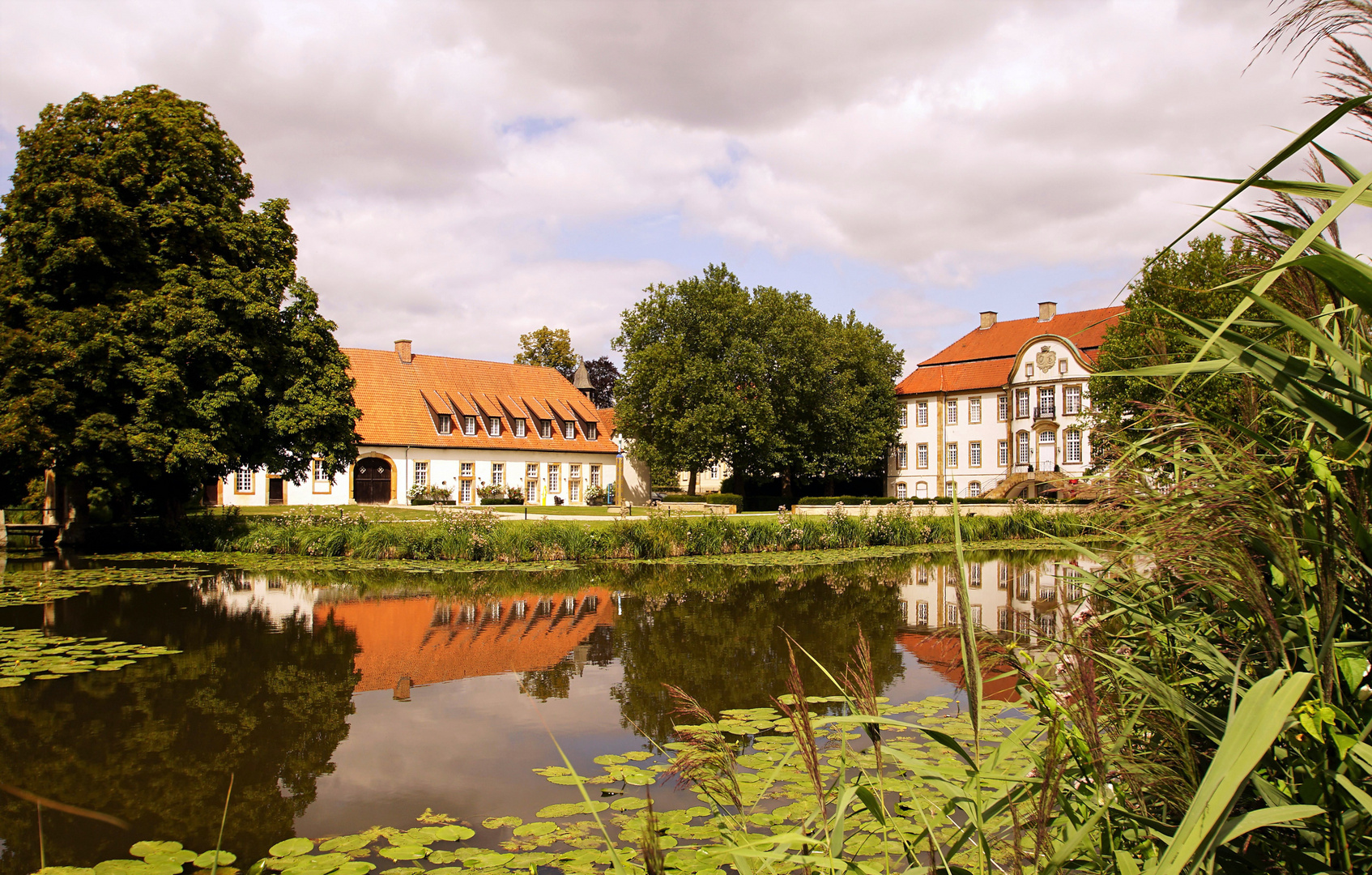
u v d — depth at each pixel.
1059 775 2.22
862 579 17.03
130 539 25.62
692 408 43.59
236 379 23.02
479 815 5.04
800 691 2.56
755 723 6.67
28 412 20.17
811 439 49.09
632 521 23.42
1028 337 54.81
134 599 14.05
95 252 21.31
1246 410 2.81
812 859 2.58
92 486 25.66
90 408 21.44
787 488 52.00
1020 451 51.25
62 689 8.06
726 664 9.04
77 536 24.77
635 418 45.06
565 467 53.97
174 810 5.17
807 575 17.86
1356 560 2.06
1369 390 1.96
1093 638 2.94
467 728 6.81
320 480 45.12
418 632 10.98
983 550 24.70
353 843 4.62
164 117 23.66
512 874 4.18
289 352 25.17
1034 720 2.76
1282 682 1.66
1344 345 2.40
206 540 23.69
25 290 21.97
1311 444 2.26
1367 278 1.54
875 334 57.75
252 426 24.09
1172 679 2.77
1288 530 2.06
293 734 6.70
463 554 21.16
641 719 6.99
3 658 9.45
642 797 5.23
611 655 9.52
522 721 6.98
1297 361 1.88
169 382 21.69
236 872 4.31
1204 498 2.29
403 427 48.28
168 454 21.88
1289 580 2.08
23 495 35.25
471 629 11.22
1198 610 2.96
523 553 21.05
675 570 18.88
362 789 5.50
